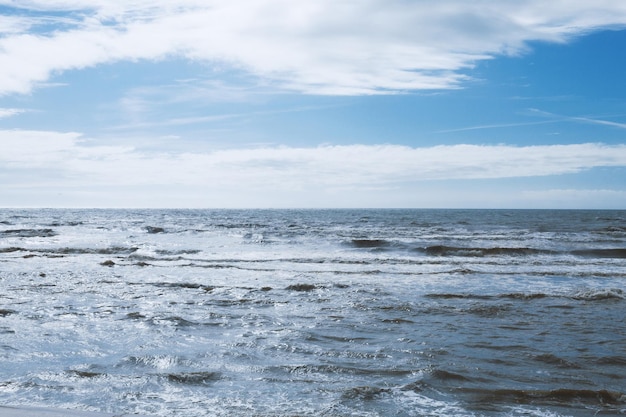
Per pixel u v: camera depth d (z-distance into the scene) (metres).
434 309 11.85
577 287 15.57
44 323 10.15
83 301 12.76
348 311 11.66
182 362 7.48
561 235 39.69
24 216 97.12
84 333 9.33
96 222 68.50
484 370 7.18
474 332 9.60
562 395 6.09
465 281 16.73
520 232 44.31
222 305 12.38
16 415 4.89
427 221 73.25
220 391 6.19
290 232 43.47
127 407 5.57
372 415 5.41
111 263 20.75
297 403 5.76
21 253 25.58
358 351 8.20
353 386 6.43
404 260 22.66
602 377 6.92
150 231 45.66
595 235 39.72
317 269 19.72
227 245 31.47
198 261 22.36
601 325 10.25
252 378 6.74
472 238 35.81
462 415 5.45
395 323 10.40
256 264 21.36
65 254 25.41
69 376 6.71
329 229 49.06
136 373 6.91
